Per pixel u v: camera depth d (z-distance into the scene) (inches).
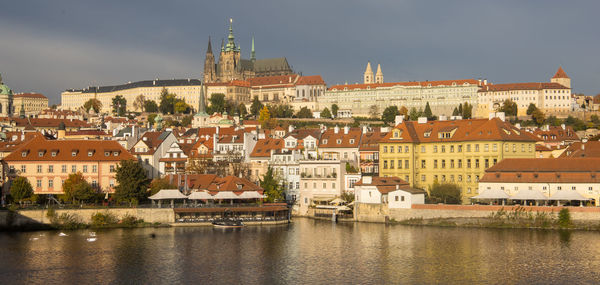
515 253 6387.8
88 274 5787.4
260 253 6555.1
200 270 5940.0
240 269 5974.4
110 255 6446.9
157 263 6161.4
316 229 7859.3
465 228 7701.8
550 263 6008.9
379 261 6200.8
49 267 5989.2
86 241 7032.5
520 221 7568.9
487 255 6338.6
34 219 7677.2
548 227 7455.7
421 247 6727.4
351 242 7027.6
